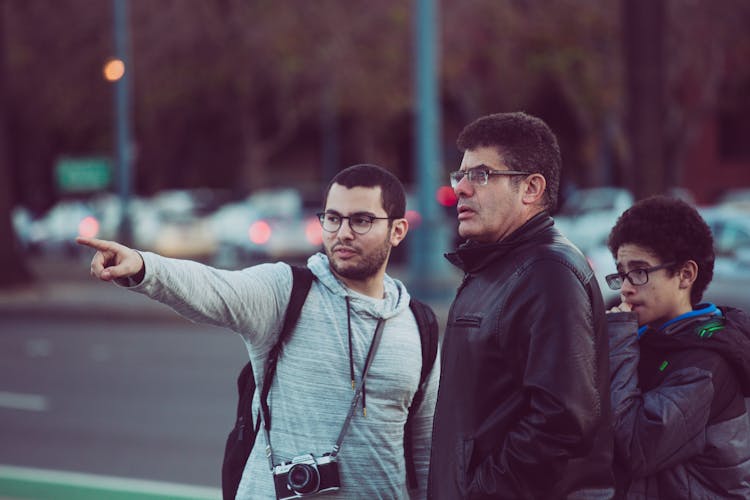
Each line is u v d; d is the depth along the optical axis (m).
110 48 72.25
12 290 46.22
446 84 81.75
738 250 35.84
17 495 15.50
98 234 71.50
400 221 8.00
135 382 26.08
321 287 7.85
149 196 96.12
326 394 7.67
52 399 24.02
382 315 7.80
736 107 83.75
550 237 6.61
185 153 91.38
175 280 7.05
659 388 6.92
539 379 6.10
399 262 52.97
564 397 6.03
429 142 37.03
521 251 6.55
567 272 6.31
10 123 97.25
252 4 72.56
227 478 8.00
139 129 86.12
